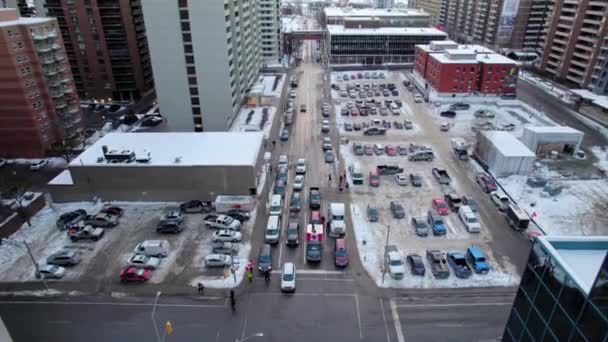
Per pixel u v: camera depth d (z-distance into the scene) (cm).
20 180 5925
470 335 3250
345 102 9525
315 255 4103
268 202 5216
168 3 6638
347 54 13325
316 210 5059
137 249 4216
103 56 9150
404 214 4884
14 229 4666
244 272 3988
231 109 7612
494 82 9494
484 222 4784
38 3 8688
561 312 1930
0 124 6353
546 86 10869
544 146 6588
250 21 9694
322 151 6825
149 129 7950
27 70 6181
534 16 14200
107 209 4897
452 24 18862
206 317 3450
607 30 9444
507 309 3512
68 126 7000
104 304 3600
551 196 5359
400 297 3666
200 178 5116
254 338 3234
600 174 5997
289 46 14925
